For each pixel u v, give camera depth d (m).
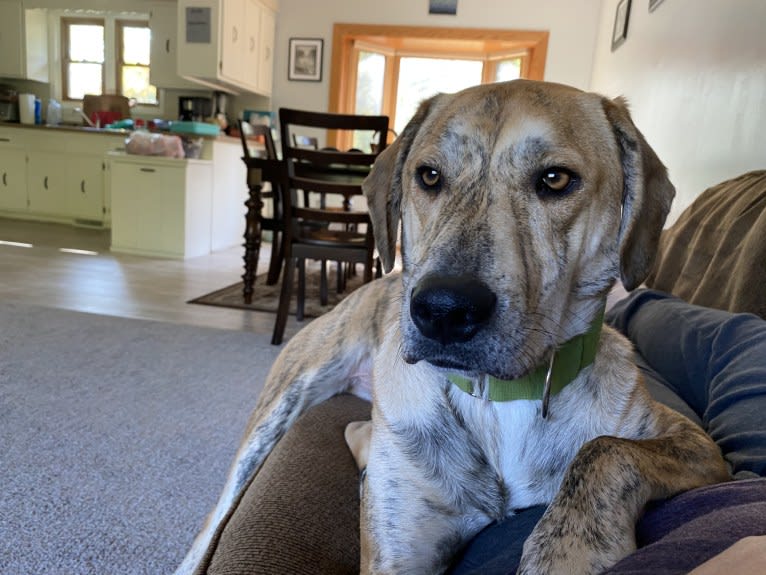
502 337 0.79
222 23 6.20
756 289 1.30
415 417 0.99
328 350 1.60
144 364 2.79
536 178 0.92
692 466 0.82
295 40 7.30
